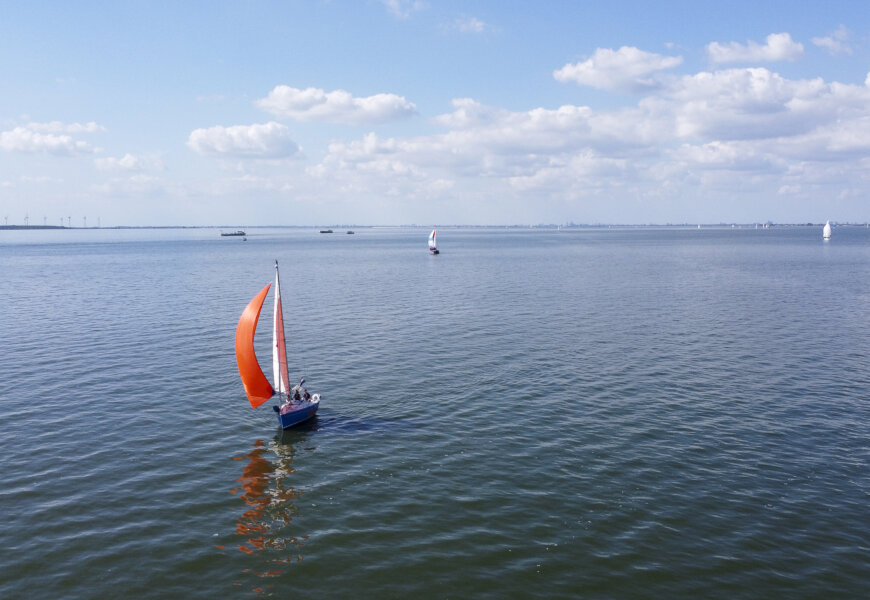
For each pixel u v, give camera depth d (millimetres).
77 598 21266
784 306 78750
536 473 30172
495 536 24812
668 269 137750
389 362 51250
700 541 24188
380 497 28156
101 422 37406
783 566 22594
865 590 21250
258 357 53969
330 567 23016
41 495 28219
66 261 174500
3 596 21250
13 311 77000
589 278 118000
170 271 138250
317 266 154750
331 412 39375
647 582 21812
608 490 28312
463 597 21234
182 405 40656
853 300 83500
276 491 28875
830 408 38625
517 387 43781
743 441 33594
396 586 21859
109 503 27625
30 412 39000
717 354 52656
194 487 29250
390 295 93375
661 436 34438
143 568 22969
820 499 27234
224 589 21828
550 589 21547
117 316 73062
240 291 98750
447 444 33969
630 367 48656
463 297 90312
